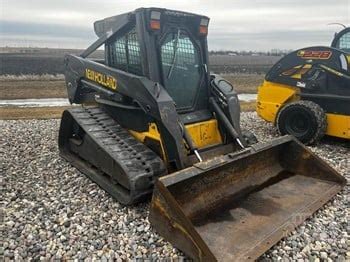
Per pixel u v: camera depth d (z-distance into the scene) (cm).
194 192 363
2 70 2853
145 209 400
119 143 432
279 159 476
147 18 407
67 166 544
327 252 325
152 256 318
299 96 710
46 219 384
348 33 761
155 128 414
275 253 321
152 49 414
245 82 2425
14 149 641
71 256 321
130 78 420
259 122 934
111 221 378
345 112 655
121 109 466
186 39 453
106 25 487
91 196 440
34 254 324
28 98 1556
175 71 441
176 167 397
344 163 581
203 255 283
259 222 353
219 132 468
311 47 683
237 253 304
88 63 507
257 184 431
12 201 429
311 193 416
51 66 3247
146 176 382
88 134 450
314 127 667
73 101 569
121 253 324
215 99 473
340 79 655
